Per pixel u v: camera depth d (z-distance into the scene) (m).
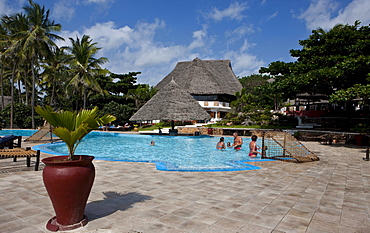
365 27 18.39
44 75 36.06
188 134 23.17
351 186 5.71
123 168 7.53
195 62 48.81
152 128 31.75
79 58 31.23
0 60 30.56
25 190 5.11
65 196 3.14
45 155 10.02
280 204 4.43
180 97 22.34
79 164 3.20
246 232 3.32
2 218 3.67
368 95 12.90
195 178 6.32
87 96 36.69
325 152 12.17
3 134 24.27
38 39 27.88
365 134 15.11
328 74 15.16
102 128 29.17
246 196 4.87
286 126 24.36
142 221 3.61
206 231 3.33
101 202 4.42
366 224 3.63
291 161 8.98
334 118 23.53
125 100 38.56
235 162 8.98
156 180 6.07
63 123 3.55
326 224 3.61
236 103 38.06
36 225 3.43
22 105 32.72
